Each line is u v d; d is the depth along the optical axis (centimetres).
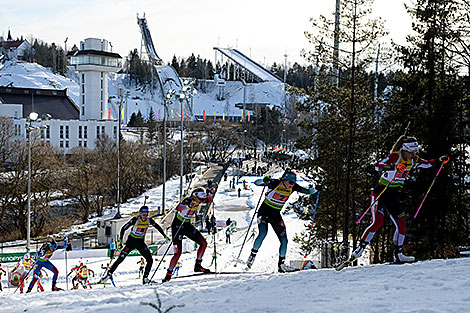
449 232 1970
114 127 10694
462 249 1922
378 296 611
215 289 799
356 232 2253
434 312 497
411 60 2167
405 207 2019
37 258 1616
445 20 2123
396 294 615
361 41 2291
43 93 11888
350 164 2289
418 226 2000
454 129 1995
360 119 2412
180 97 4631
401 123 2192
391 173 835
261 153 10862
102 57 11038
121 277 2512
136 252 3152
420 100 2166
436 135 1991
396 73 2284
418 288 641
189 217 1090
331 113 2456
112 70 11125
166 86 18675
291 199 5225
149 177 6981
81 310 711
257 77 19762
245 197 6191
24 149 4788
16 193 4541
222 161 9631
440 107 2009
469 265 779
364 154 2391
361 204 2553
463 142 2055
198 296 742
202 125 10688
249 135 11144
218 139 9769
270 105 18762
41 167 4772
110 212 5322
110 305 729
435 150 1989
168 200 5734
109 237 3691
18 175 4609
